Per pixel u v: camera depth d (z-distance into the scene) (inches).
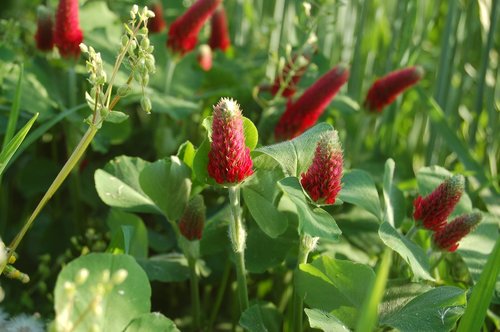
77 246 25.5
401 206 22.8
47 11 27.1
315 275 19.5
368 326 15.4
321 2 27.9
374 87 27.1
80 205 27.6
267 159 20.1
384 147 30.8
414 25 30.0
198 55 29.4
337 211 24.6
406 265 22.2
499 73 32.2
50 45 27.2
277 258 22.5
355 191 21.0
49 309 24.1
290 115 24.8
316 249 22.9
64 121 26.6
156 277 22.1
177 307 26.3
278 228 20.0
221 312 26.2
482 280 17.4
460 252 22.1
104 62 26.1
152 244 25.0
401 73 26.7
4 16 36.0
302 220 17.5
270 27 30.7
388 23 36.5
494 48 33.6
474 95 33.9
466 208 23.0
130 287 17.6
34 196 28.8
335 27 31.9
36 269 26.8
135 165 22.8
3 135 27.5
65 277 17.2
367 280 19.1
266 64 31.3
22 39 33.4
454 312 18.5
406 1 30.1
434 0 33.1
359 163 29.1
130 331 17.5
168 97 26.8
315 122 26.7
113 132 26.6
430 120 29.4
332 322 18.3
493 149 30.3
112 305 17.5
